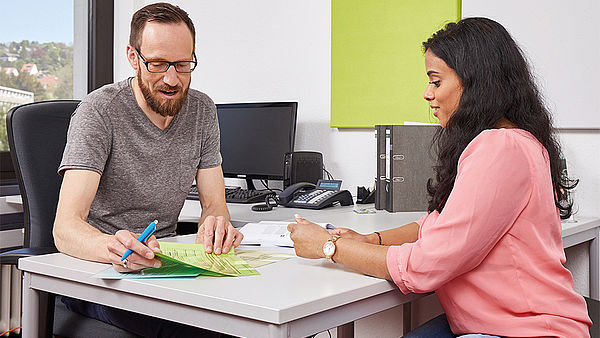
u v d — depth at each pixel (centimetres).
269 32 295
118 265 123
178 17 167
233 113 286
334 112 274
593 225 204
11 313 276
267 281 118
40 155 191
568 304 119
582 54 210
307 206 236
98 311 163
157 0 333
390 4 256
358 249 125
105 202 178
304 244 133
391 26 257
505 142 116
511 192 114
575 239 195
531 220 117
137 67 169
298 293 109
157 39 163
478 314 121
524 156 117
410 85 253
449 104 132
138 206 183
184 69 169
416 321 250
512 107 125
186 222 210
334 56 273
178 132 186
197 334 157
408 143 219
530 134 123
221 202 197
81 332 163
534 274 117
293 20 287
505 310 119
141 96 177
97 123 169
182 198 192
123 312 161
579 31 211
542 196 117
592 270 210
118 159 174
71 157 162
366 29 263
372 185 265
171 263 129
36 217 187
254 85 301
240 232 159
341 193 242
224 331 106
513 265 118
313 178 266
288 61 289
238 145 283
